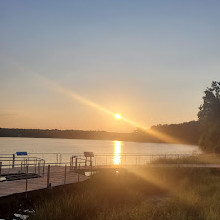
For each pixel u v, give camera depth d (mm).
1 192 18391
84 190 22672
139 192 25031
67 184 22203
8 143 179250
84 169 28969
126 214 17359
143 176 29438
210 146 64438
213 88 68688
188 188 27094
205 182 29547
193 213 18438
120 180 26766
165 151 126062
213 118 66562
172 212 17984
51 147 146625
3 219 15930
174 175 31484
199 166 35156
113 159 82125
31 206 18438
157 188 27578
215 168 34594
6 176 23500
